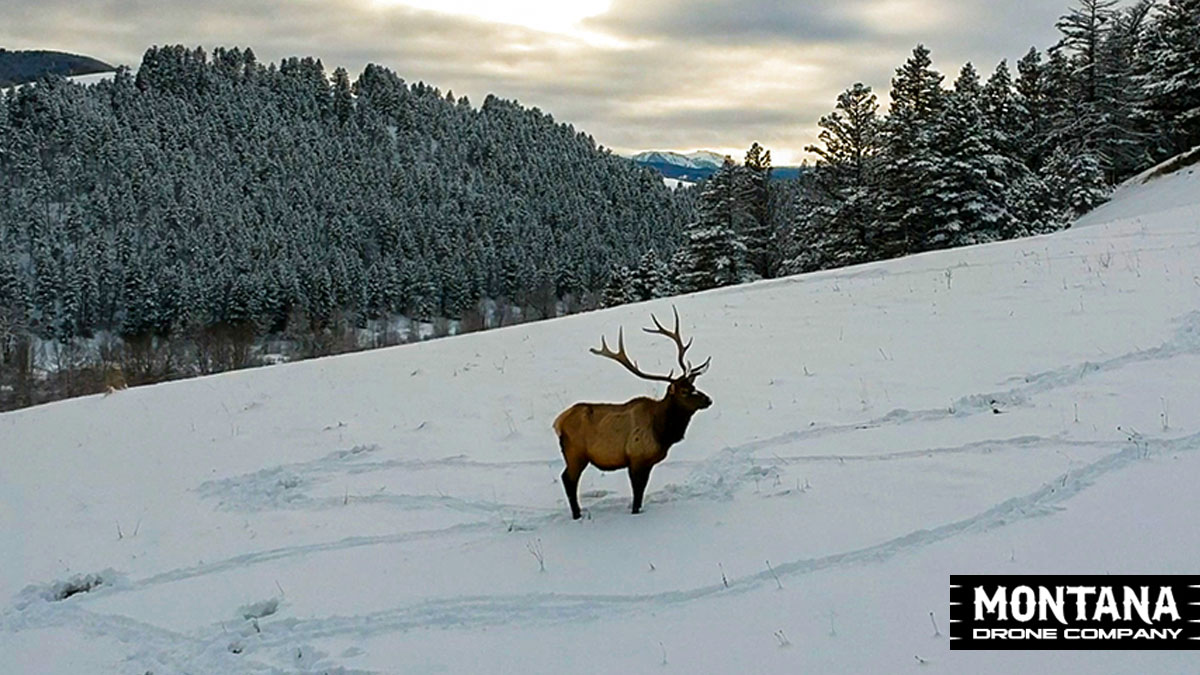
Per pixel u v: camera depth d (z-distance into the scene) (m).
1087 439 8.65
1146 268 16.88
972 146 39.03
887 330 15.23
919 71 48.72
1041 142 59.44
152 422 14.80
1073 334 13.02
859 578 6.32
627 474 9.59
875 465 8.70
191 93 194.88
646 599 6.45
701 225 50.34
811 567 6.61
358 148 193.38
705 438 10.30
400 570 7.61
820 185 51.00
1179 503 6.87
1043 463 8.14
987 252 21.84
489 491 9.52
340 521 9.15
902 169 41.25
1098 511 6.92
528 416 12.45
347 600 7.13
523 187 185.50
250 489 10.58
